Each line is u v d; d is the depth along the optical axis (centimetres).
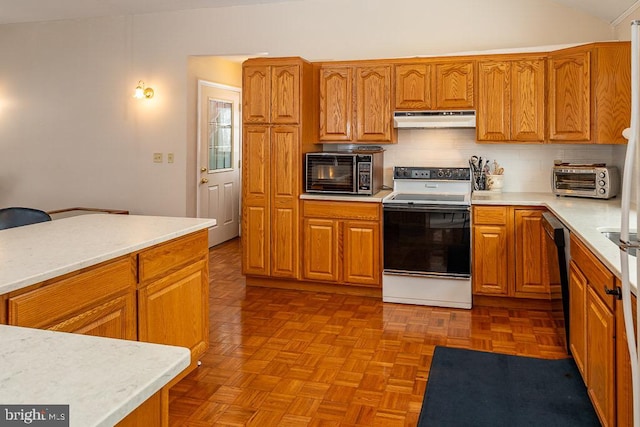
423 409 247
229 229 669
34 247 210
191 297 269
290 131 436
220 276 501
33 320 169
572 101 384
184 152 549
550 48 436
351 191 431
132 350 102
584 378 244
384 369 291
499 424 234
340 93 446
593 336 223
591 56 371
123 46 558
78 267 186
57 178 595
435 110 425
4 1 510
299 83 431
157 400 97
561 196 409
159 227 261
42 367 94
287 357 308
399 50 473
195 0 500
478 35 453
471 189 444
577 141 385
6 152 611
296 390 266
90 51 571
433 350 319
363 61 438
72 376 90
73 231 249
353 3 482
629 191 147
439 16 461
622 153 397
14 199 613
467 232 394
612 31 421
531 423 235
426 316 384
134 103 561
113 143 572
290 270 446
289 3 500
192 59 551
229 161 657
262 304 413
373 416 241
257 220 451
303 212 439
